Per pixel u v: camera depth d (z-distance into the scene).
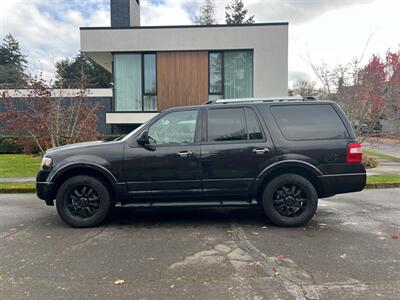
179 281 3.11
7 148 15.12
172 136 4.89
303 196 4.84
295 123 4.84
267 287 2.96
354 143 4.76
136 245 4.12
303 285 2.99
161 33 13.84
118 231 4.72
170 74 14.04
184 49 13.84
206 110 4.95
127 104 14.40
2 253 3.87
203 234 4.55
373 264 3.46
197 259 3.64
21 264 3.54
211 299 2.77
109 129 18.64
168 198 4.86
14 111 9.43
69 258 3.70
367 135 12.23
